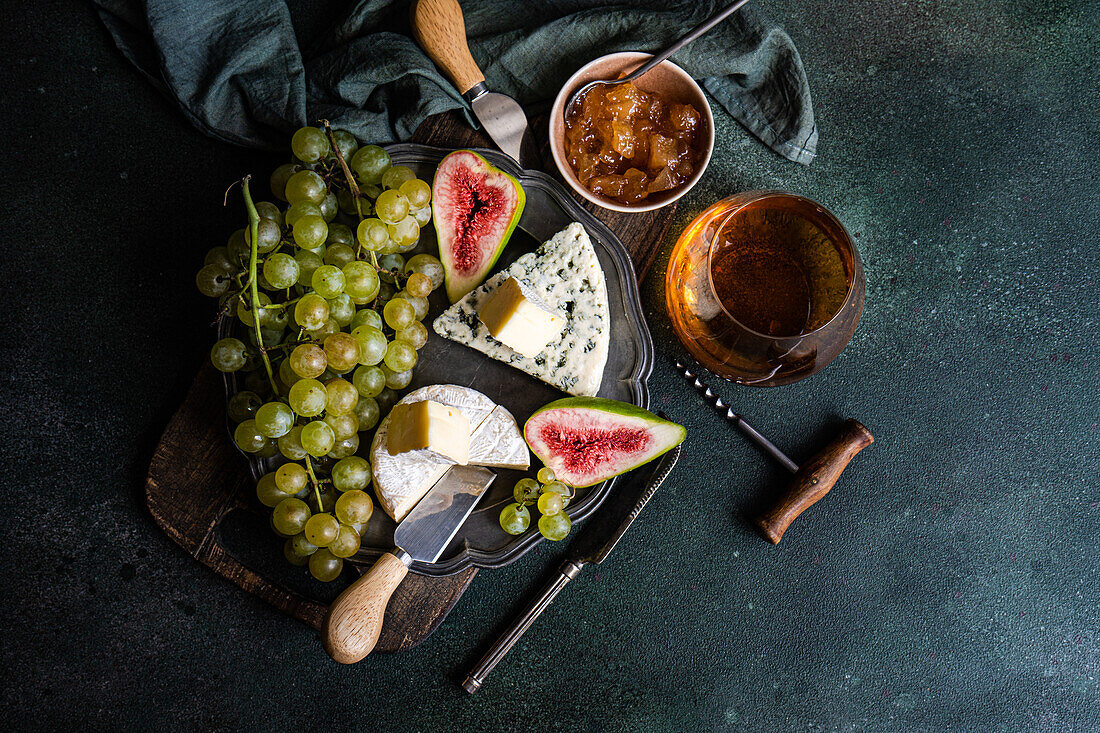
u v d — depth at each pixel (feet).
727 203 4.09
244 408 3.92
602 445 4.11
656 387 4.82
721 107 4.88
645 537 4.83
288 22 4.43
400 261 4.17
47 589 4.50
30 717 4.46
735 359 4.15
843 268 4.17
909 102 5.04
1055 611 5.00
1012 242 5.07
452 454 3.95
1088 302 5.06
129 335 4.57
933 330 5.02
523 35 4.49
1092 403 5.04
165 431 4.14
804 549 4.91
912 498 4.98
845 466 4.76
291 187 3.85
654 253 4.47
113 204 4.59
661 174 4.23
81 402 4.54
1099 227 5.09
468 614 4.68
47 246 4.56
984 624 4.98
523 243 4.45
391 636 4.22
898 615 4.94
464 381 4.33
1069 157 5.09
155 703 4.54
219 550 4.18
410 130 4.42
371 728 4.66
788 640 4.89
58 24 4.58
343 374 4.06
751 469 4.85
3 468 4.49
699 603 4.85
